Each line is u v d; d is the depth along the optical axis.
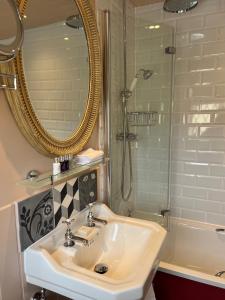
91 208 1.28
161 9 1.92
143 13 1.98
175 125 2.03
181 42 1.91
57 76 1.07
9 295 0.89
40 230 1.01
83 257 1.07
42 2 0.95
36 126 0.94
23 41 0.81
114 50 1.57
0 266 0.85
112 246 1.22
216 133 1.91
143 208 2.06
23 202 0.92
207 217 2.03
